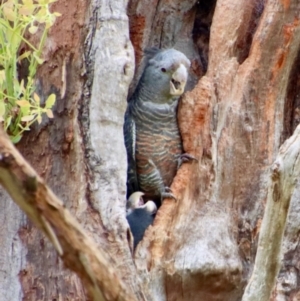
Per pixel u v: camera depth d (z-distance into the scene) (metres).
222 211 8.48
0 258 7.27
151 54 8.94
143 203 8.52
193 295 8.26
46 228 4.06
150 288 7.86
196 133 8.43
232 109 8.58
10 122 6.96
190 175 8.34
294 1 8.52
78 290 7.21
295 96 8.93
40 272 7.25
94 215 7.34
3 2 7.12
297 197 8.09
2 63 6.97
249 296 6.55
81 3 7.63
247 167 8.63
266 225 6.36
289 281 7.98
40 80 7.43
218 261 8.14
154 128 8.52
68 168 7.41
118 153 7.52
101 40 7.58
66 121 7.44
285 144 6.27
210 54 8.68
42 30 7.52
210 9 9.45
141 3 8.93
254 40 8.63
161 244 7.99
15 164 3.95
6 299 7.21
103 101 7.50
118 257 7.27
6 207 7.32
